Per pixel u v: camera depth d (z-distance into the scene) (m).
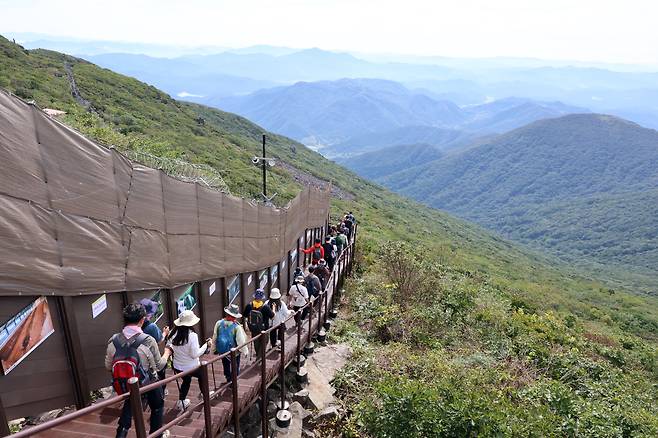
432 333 14.34
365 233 42.00
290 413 8.34
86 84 57.62
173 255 7.61
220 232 9.46
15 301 4.51
